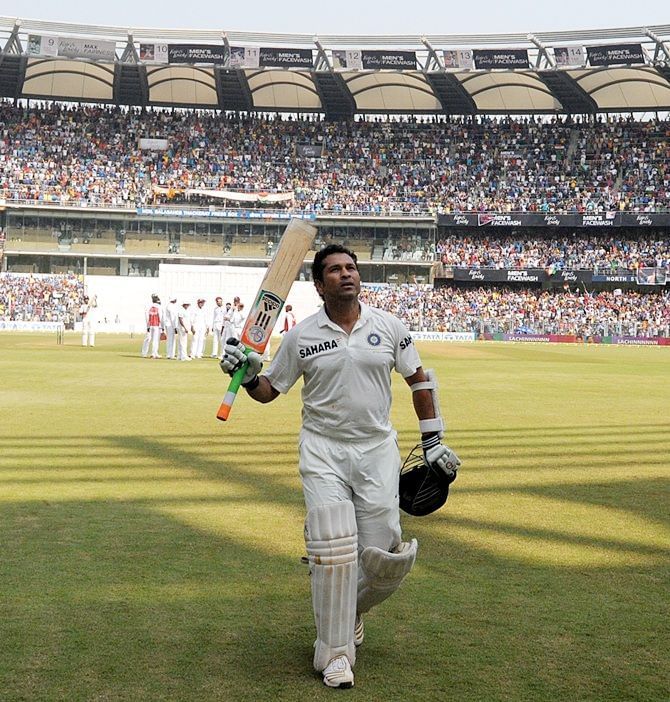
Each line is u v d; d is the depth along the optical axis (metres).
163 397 16.92
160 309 31.09
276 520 7.19
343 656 4.01
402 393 19.17
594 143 65.56
